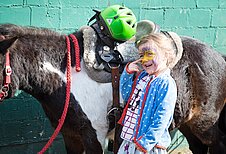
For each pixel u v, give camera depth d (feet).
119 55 12.14
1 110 14.53
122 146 10.69
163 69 10.25
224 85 13.70
